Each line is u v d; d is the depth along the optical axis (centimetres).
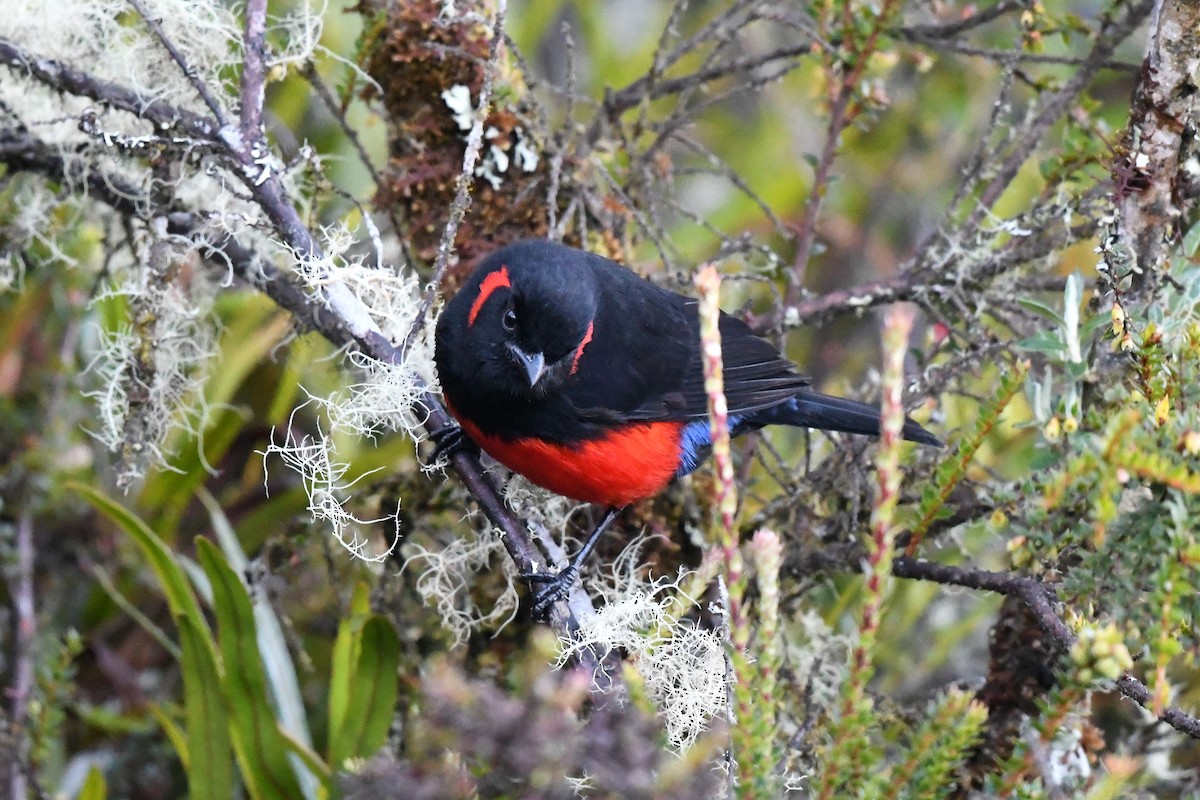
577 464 838
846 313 954
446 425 856
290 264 872
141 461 888
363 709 802
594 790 536
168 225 873
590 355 840
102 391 962
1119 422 516
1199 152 800
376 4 911
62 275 1034
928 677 1009
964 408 1052
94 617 1043
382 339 778
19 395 1037
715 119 1381
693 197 1357
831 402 889
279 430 1058
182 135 798
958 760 516
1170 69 718
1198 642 596
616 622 715
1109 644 493
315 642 1040
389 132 955
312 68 888
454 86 904
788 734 829
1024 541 711
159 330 871
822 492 886
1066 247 916
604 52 1331
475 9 902
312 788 823
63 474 1014
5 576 977
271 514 1070
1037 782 523
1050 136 1255
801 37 1329
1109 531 590
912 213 1352
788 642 902
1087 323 713
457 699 436
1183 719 598
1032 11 907
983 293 914
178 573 827
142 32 888
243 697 802
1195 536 524
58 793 890
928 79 1335
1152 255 740
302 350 974
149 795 991
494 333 817
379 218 1112
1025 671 788
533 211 943
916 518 736
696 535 916
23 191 974
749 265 1052
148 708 999
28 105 891
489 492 810
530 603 889
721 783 589
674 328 877
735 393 883
